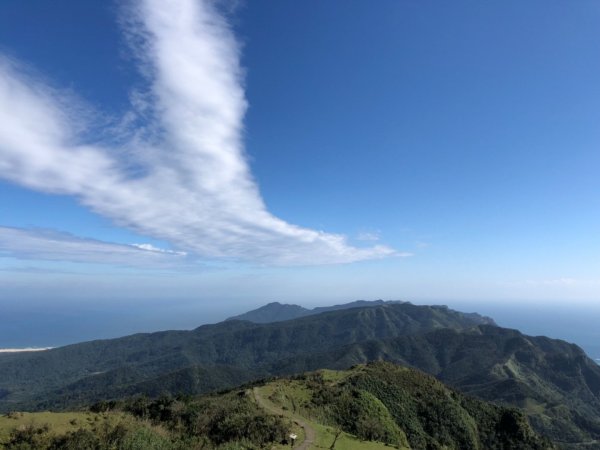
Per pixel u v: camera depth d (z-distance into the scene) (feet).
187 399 187.11
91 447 109.70
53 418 122.52
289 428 159.22
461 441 315.99
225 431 150.41
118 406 170.50
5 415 119.55
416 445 274.98
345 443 160.45
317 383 321.11
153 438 126.41
